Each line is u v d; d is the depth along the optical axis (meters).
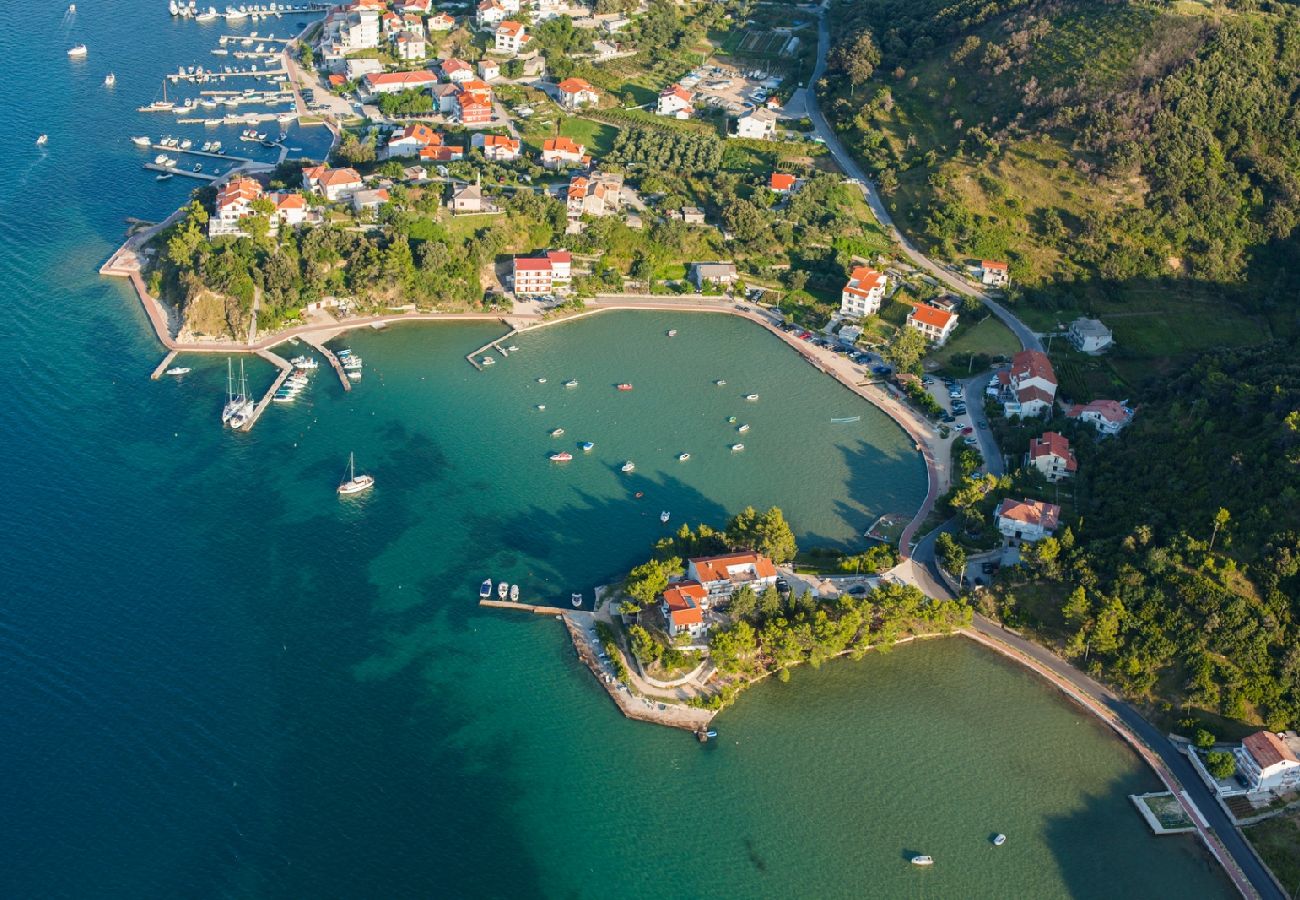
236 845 197.00
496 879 196.25
